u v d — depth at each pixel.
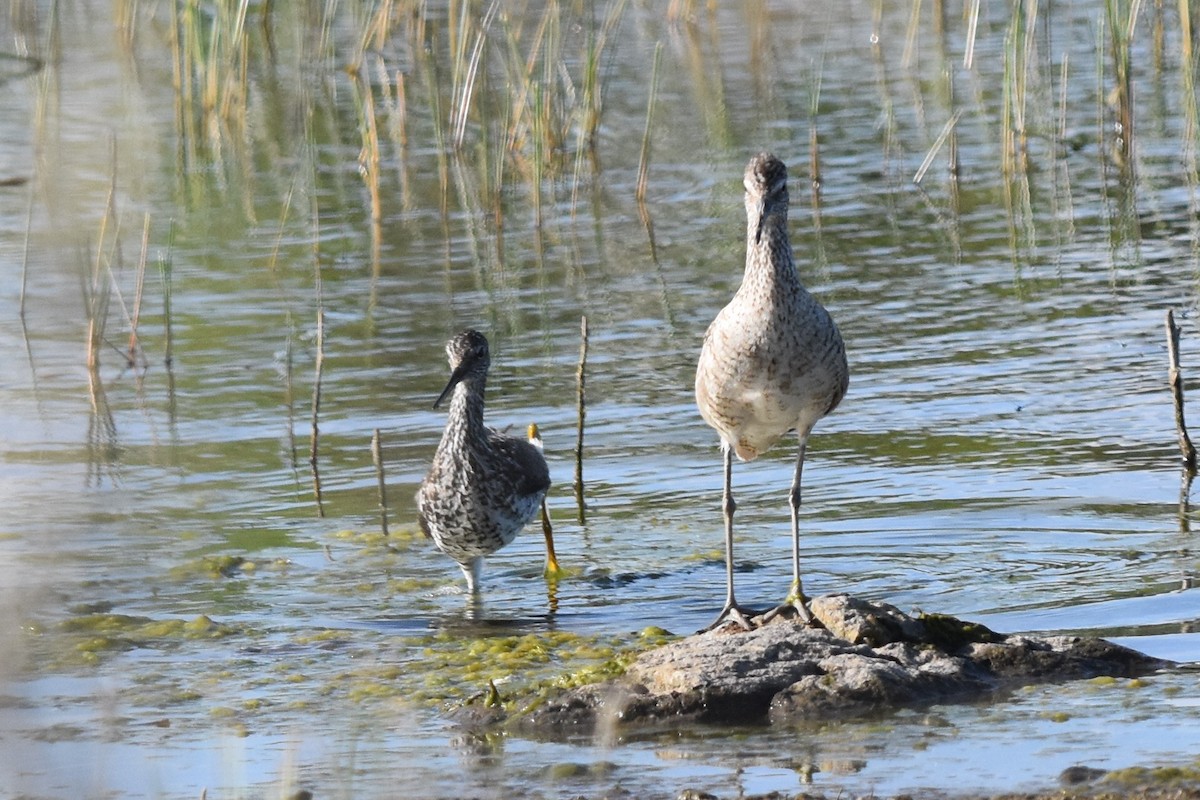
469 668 10.94
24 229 20.06
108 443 15.34
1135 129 26.47
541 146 24.78
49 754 9.32
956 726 9.40
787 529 13.59
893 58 31.38
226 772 8.93
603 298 19.83
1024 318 18.58
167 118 26.27
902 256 21.08
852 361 17.45
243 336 18.56
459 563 12.80
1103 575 12.12
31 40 18.56
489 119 27.19
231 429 15.93
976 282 19.95
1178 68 29.30
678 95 29.12
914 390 16.56
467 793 8.64
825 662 10.16
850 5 35.88
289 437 15.80
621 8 27.22
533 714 9.77
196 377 17.30
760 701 9.80
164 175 24.91
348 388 17.08
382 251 21.77
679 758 9.10
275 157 26.33
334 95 28.44
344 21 33.81
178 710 10.15
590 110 25.72
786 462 15.09
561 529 13.94
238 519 13.97
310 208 23.62
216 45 26.95
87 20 20.59
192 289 20.12
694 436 15.80
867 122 27.50
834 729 9.45
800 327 11.27
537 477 12.96
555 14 25.94
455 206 23.89
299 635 11.66
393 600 12.46
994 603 11.67
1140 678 10.11
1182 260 20.39
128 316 18.28
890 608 10.95
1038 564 12.48
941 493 14.05
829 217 22.92
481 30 24.95
